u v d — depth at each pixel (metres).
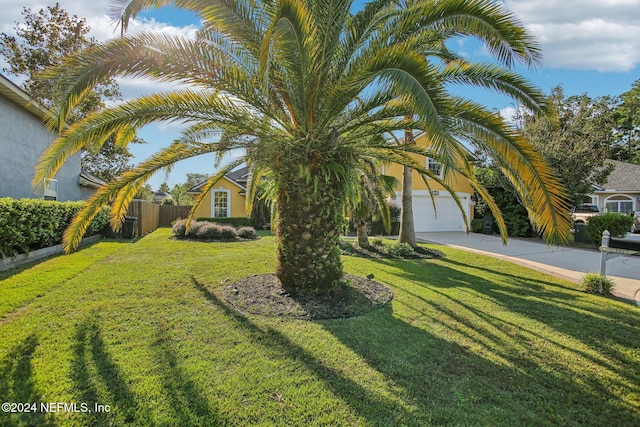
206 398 2.34
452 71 4.04
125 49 3.55
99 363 2.77
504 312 4.39
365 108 4.49
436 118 2.65
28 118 9.45
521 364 2.98
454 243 12.48
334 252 4.89
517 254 9.77
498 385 2.63
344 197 4.99
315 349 3.14
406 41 3.91
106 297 4.59
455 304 4.68
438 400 2.41
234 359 2.90
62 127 3.58
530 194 3.43
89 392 2.37
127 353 2.96
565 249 10.96
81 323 3.63
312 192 4.64
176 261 7.39
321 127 4.48
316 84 4.29
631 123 28.09
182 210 18.80
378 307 4.46
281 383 2.56
